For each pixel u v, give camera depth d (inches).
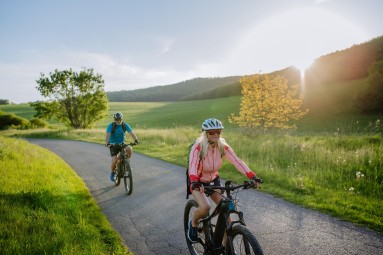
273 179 334.0
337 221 215.8
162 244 191.5
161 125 2009.1
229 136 734.5
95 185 349.1
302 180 314.8
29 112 3560.5
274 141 552.4
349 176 324.5
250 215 235.6
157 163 481.7
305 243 184.7
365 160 368.8
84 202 260.4
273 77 792.9
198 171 153.7
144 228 217.6
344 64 2397.9
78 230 193.5
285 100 776.9
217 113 2332.7
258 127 800.9
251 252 128.6
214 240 148.1
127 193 309.1
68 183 317.7
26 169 337.4
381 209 231.3
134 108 3767.2
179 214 245.0
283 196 279.6
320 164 377.4
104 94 1770.4
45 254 152.9
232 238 136.5
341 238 188.9
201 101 4008.4
